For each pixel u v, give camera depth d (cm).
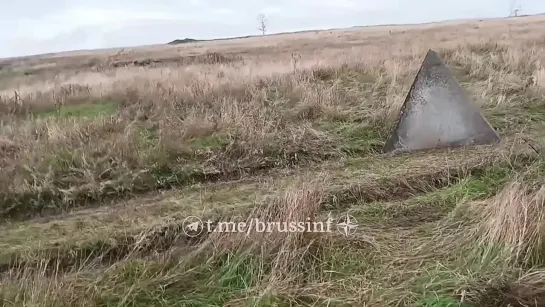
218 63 1659
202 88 879
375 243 388
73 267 378
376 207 464
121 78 1241
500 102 780
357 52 1584
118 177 545
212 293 337
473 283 321
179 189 546
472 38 1919
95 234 426
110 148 589
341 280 342
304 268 354
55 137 623
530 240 351
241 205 474
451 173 536
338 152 636
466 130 627
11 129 675
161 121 693
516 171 523
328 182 521
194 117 705
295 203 386
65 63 2600
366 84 916
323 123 712
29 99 901
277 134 656
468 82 961
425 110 635
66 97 917
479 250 357
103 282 344
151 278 347
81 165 555
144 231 425
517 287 314
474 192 480
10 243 420
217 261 364
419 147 627
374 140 667
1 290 328
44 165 547
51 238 426
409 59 1244
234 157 610
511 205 371
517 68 1060
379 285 334
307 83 906
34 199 502
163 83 1009
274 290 324
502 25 3419
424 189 511
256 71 1185
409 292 319
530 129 682
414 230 415
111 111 797
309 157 624
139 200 519
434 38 2164
